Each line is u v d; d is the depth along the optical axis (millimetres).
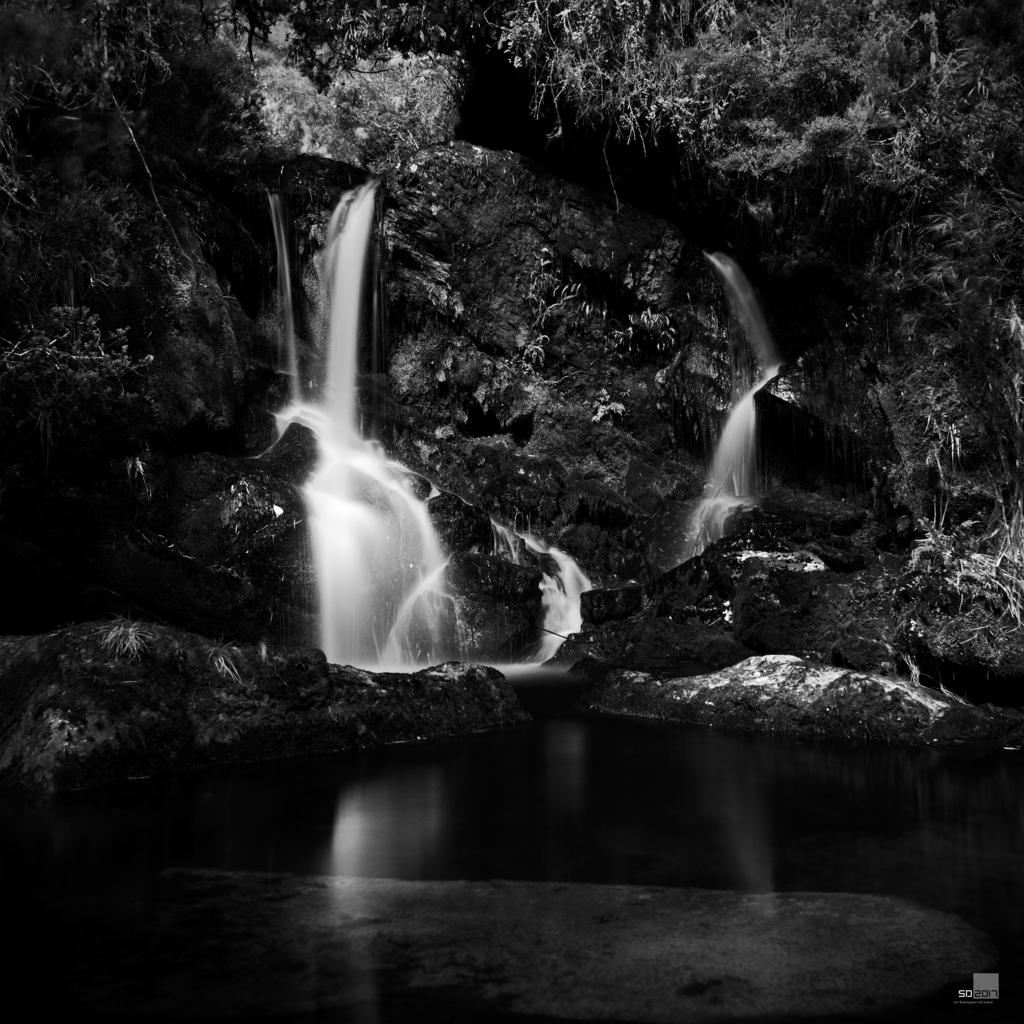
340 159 19297
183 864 3705
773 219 13211
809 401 13125
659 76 12578
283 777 5176
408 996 2568
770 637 8680
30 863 3738
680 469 14828
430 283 15023
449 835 4066
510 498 13312
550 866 3643
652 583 10930
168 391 9672
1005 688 6688
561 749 5883
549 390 15305
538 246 15070
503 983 2639
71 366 8156
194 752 5387
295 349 13664
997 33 9258
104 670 5391
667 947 2869
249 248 13086
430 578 10461
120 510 9109
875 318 12258
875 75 11086
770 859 3717
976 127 9203
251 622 9039
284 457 10508
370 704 6109
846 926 3033
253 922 3092
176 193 11734
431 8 11594
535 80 12984
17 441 8562
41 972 2734
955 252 9203
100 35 8680
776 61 12273
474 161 14812
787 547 10484
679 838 4012
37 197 8586
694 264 14750
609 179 15047
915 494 11398
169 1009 2504
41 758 4957
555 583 12016
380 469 11461
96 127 9250
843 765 5438
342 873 3582
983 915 3125
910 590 7594
